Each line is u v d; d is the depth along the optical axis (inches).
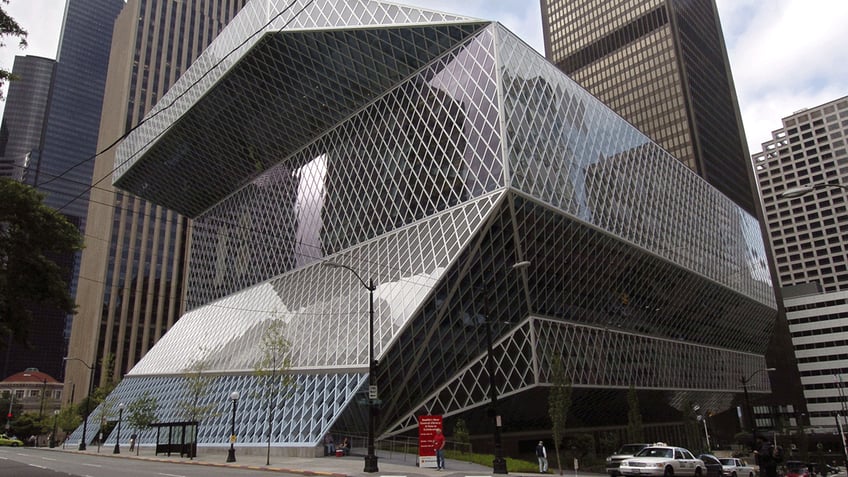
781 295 6466.5
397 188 2427.4
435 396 1887.3
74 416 3454.7
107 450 2228.1
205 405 2121.1
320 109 2864.2
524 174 2064.5
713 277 3526.1
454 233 1999.3
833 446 4980.3
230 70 2839.6
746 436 3853.3
